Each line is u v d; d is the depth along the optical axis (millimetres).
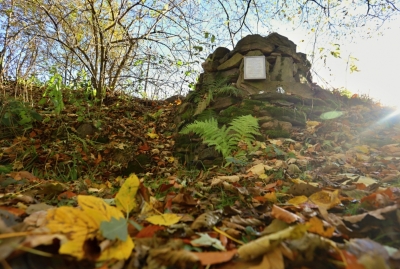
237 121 3447
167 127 5398
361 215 1217
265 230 1103
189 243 1023
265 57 5098
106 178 3602
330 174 2570
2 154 3771
